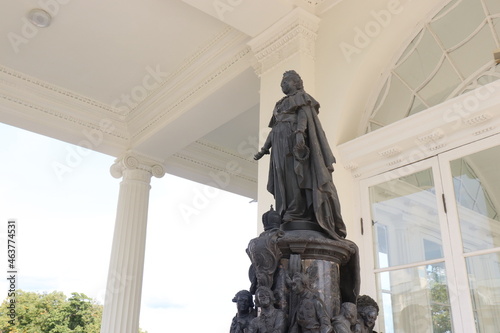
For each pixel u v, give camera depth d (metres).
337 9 5.87
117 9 6.87
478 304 4.02
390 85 5.42
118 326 8.01
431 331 4.27
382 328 4.66
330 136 5.29
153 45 7.55
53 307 16.12
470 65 4.77
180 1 6.65
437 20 5.18
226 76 7.24
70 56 7.81
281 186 2.86
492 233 4.07
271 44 6.14
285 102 3.08
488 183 4.18
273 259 2.55
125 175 9.23
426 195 4.65
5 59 7.88
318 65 5.79
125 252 8.52
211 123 8.35
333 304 2.53
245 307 2.70
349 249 2.70
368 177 5.20
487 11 4.77
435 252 4.43
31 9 6.85
